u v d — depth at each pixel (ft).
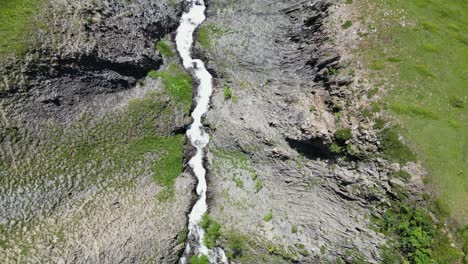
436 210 98.17
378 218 101.81
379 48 121.19
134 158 115.75
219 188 118.62
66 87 111.65
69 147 108.06
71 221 100.42
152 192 113.29
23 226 95.86
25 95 105.29
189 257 110.11
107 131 115.03
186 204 115.34
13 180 98.99
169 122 124.98
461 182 101.65
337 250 101.96
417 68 117.60
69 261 95.09
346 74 116.98
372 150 106.52
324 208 108.17
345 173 108.06
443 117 110.52
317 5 133.59
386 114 109.09
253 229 110.32
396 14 128.16
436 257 94.32
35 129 105.09
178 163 121.08
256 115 123.75
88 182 107.04
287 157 116.47
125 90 122.83
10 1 115.14
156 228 108.17
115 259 99.96
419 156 104.01
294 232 107.65
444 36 125.90
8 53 105.81
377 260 97.96
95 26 120.47
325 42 125.59
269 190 115.24
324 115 113.39
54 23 114.93
